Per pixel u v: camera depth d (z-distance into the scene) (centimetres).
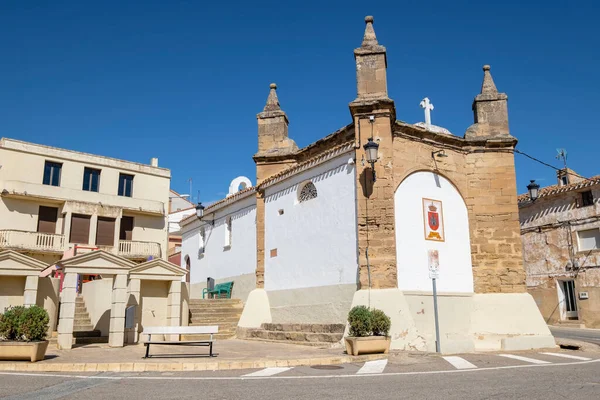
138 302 1659
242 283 2219
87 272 1466
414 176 1617
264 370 1046
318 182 1736
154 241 3531
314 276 1692
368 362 1152
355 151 1575
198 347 1511
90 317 1827
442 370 1017
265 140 2047
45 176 3158
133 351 1370
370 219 1503
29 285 1445
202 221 2720
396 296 1430
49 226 3167
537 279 3048
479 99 1819
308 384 853
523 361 1162
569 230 2898
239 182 2892
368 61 1627
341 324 1517
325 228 1675
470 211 1723
